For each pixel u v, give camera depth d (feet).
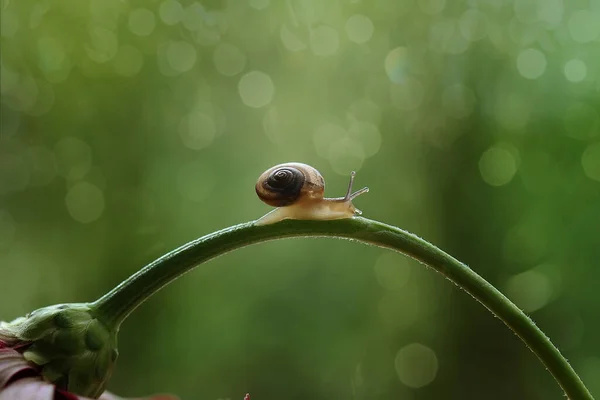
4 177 2.12
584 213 2.12
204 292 2.36
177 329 2.31
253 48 2.20
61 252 2.21
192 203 2.30
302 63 2.19
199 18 2.16
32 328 0.66
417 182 2.12
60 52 2.11
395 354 2.18
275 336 2.31
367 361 2.22
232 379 2.28
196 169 2.29
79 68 2.14
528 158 2.11
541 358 0.67
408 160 2.12
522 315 0.67
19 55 2.08
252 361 2.30
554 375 0.67
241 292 2.36
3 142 2.10
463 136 2.06
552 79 2.07
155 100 2.21
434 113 2.06
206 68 2.20
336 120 2.21
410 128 2.11
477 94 2.05
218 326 2.34
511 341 2.05
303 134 2.25
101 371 0.66
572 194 2.12
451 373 2.07
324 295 2.33
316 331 2.29
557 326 2.10
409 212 2.14
